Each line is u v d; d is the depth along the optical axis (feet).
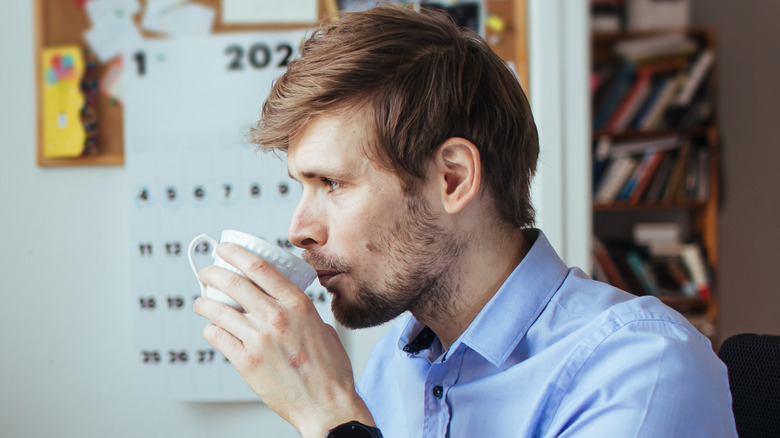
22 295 4.14
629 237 9.93
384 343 2.80
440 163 1.98
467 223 2.05
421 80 1.94
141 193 4.02
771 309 10.04
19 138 4.12
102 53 4.05
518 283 2.10
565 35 4.02
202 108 4.02
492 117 2.07
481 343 2.04
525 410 1.96
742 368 2.31
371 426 1.82
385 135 1.90
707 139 9.43
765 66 10.05
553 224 4.02
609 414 1.69
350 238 1.95
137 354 4.04
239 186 4.01
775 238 10.03
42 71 4.05
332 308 2.09
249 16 4.02
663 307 2.02
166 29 4.04
